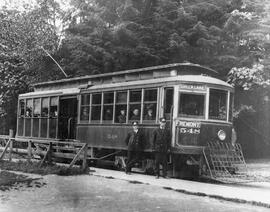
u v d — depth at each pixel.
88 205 10.58
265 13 26.09
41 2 32.03
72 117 22.30
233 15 25.91
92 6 28.98
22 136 25.52
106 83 20.33
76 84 22.64
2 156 20.22
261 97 27.11
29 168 17.09
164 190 12.97
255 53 25.69
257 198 11.73
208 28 26.59
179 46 25.42
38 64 31.64
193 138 15.80
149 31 26.89
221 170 15.59
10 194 11.89
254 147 29.39
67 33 30.31
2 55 31.72
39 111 24.03
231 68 25.34
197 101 16.02
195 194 12.33
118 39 26.64
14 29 31.56
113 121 18.55
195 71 17.50
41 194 11.99
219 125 16.19
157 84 16.50
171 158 16.23
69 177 15.69
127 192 12.53
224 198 11.75
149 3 28.03
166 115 16.16
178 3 28.03
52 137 22.64
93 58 26.78
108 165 20.50
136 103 17.45
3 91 33.00
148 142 16.64
